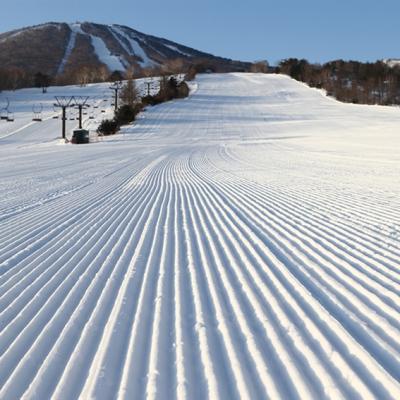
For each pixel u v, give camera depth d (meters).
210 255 6.72
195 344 3.91
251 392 3.15
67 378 3.43
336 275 5.62
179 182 16.92
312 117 74.56
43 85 130.00
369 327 4.12
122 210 10.91
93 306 4.86
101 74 150.12
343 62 147.62
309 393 3.11
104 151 38.44
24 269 6.31
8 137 61.34
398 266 5.86
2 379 3.46
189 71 146.00
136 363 3.62
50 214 10.66
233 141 48.56
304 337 3.95
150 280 5.67
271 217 9.29
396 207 9.80
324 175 17.11
